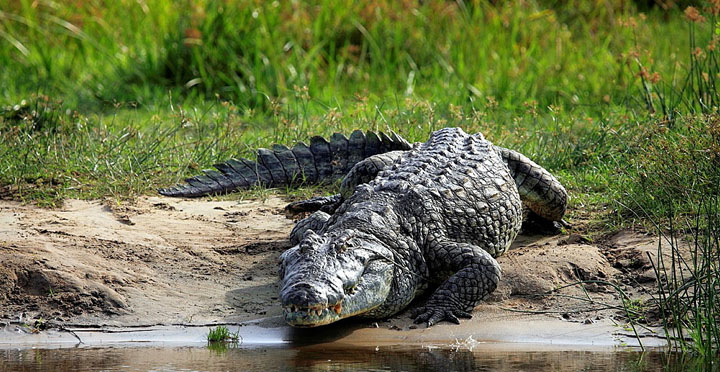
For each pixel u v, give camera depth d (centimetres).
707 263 1350
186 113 2738
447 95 3067
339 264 1298
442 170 1650
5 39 3659
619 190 1928
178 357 1207
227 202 2025
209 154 2327
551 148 2286
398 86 3300
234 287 1514
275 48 3331
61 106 2714
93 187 2025
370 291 1335
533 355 1222
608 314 1410
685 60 3238
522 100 3020
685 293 1350
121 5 3822
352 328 1381
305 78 3203
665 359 1194
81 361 1183
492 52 3447
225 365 1158
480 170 1694
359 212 1477
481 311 1441
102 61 3494
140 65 3356
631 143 2075
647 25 3750
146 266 1564
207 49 3294
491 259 1464
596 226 1800
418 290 1484
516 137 2338
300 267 1291
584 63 3344
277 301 1460
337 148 2178
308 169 2170
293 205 1919
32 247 1552
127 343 1305
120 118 2844
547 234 1811
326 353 1234
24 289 1441
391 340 1322
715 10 2261
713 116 1922
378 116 2553
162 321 1389
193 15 3381
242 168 2152
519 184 1808
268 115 2883
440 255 1487
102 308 1412
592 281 1400
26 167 2092
